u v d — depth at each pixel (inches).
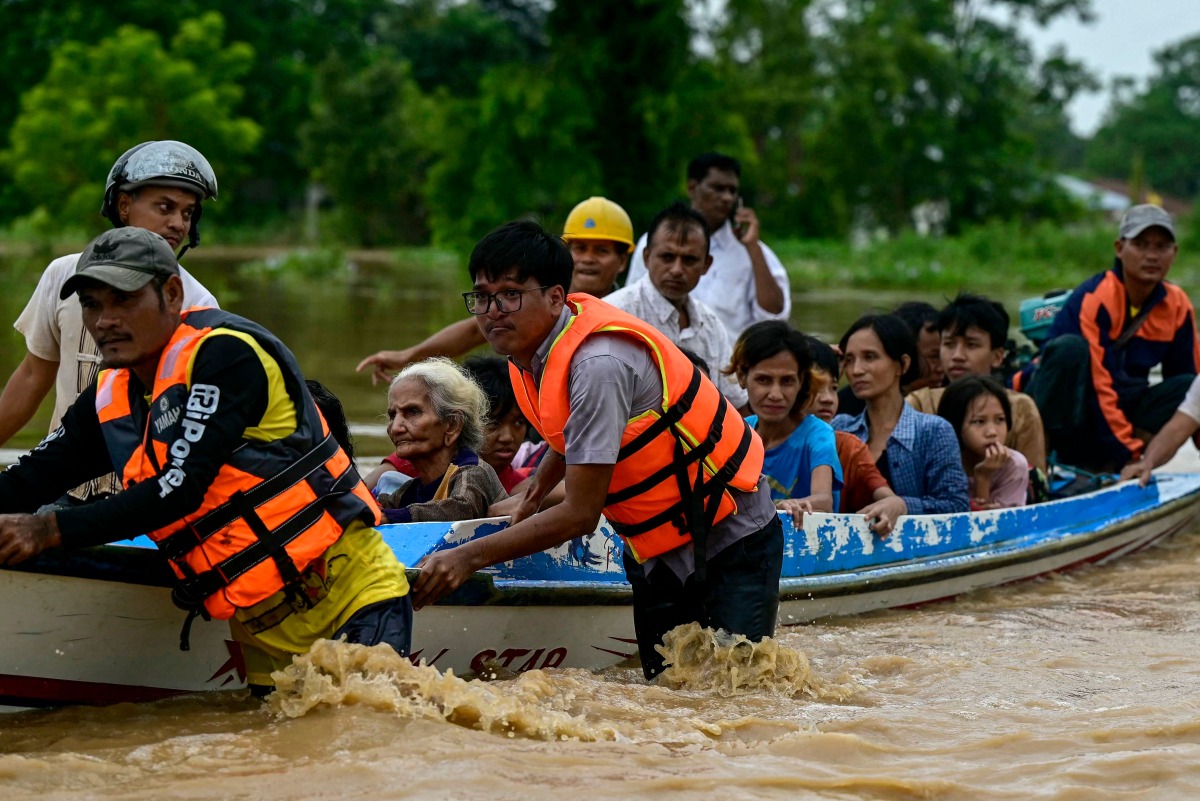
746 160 1441.9
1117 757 166.2
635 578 202.5
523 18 3088.1
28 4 2427.4
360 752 157.2
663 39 1363.2
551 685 189.9
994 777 161.2
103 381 165.2
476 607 201.2
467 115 1540.4
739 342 253.1
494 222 1429.6
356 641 168.1
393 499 222.7
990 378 307.1
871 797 155.0
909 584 267.4
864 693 198.7
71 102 1883.6
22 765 152.1
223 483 158.7
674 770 159.6
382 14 2982.3
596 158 1395.2
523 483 248.1
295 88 2504.9
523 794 149.3
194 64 2117.4
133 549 173.0
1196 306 991.6
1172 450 344.5
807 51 2108.8
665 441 182.7
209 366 155.4
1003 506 309.7
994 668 214.2
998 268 1531.7
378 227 2267.5
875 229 2235.5
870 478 276.4
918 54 2102.6
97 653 177.2
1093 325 365.1
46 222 1838.1
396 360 311.3
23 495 167.9
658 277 290.8
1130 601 276.7
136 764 155.9
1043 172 2309.3
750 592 195.6
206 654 186.7
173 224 202.5
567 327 178.2
